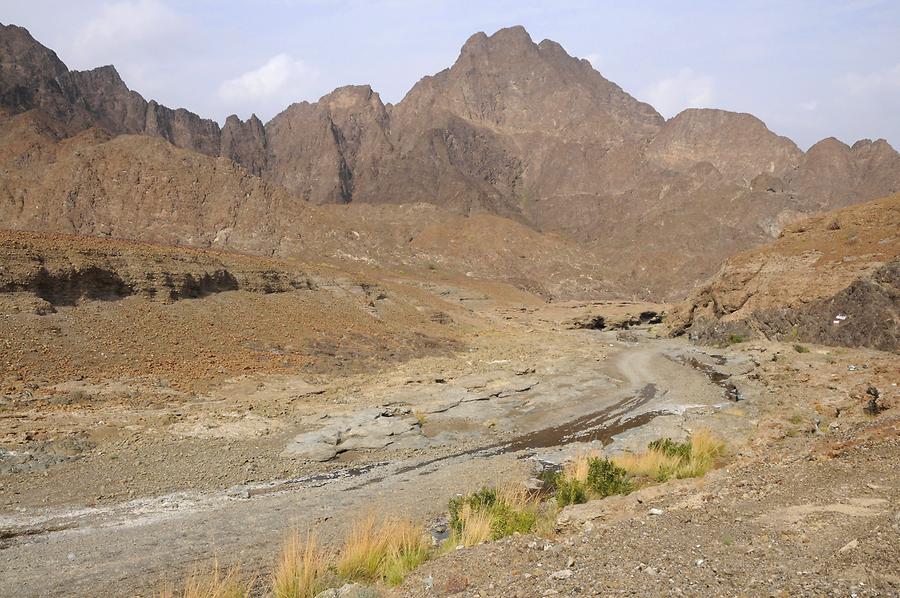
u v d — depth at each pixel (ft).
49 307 129.39
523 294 460.14
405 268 453.99
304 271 222.48
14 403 93.76
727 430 89.66
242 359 142.92
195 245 420.77
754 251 264.31
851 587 19.66
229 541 52.60
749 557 24.26
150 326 141.59
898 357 151.43
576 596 22.79
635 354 224.12
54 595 40.57
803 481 36.52
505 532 40.29
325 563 37.81
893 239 213.46
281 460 84.23
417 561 35.94
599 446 94.27
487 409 122.01
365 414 106.22
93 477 71.26
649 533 29.89
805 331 202.49
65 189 435.53
